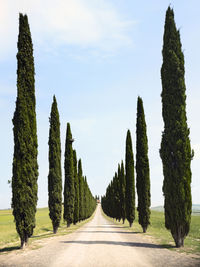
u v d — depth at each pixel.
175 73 17.30
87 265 10.71
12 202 15.76
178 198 15.81
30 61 17.75
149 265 10.61
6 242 20.72
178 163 16.23
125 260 11.61
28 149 16.41
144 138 30.17
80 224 45.94
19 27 17.80
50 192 28.50
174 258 12.01
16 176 15.84
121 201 53.38
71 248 15.23
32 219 15.97
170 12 18.19
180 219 15.53
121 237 21.28
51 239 20.39
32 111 17.22
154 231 29.03
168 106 17.20
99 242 17.94
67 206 37.91
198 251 13.90
